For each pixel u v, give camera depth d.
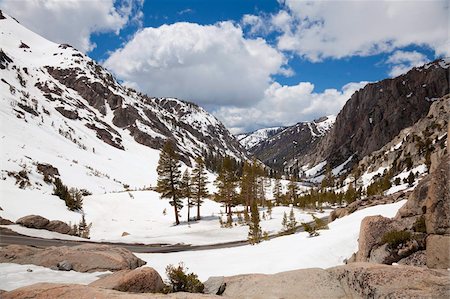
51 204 47.66
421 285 7.36
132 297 7.26
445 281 7.35
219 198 55.12
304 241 21.73
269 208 53.91
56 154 111.19
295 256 17.80
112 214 53.59
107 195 62.47
